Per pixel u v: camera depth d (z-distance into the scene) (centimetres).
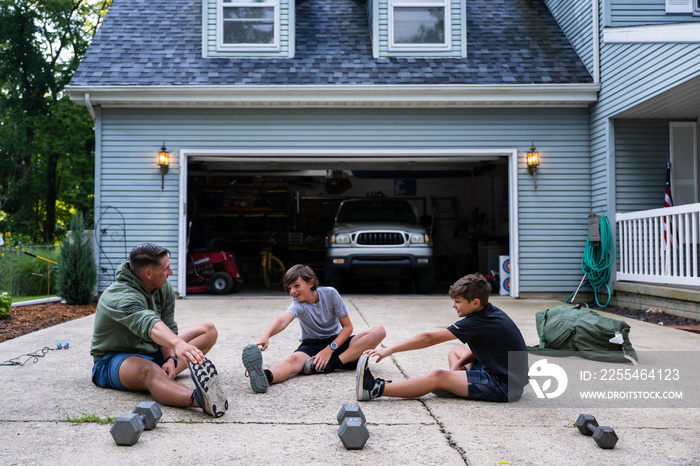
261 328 604
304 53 980
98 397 321
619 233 862
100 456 230
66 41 2297
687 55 672
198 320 672
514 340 306
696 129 873
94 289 848
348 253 938
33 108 2184
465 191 1609
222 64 948
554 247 931
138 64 936
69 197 2305
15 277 938
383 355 308
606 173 878
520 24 1055
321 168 1095
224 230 1481
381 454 234
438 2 986
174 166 920
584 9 941
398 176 1282
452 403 313
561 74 923
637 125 872
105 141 914
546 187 934
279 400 318
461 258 1505
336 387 349
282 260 1501
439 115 935
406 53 977
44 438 252
